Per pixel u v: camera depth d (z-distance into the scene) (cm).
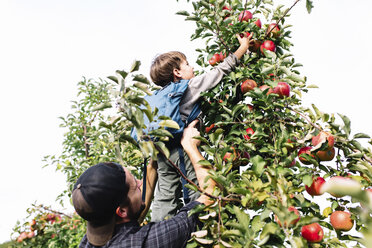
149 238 154
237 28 259
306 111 228
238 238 153
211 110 237
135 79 164
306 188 204
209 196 168
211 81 225
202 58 292
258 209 176
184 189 197
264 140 233
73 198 154
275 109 233
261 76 246
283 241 152
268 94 225
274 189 161
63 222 551
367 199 46
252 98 249
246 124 235
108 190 150
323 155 204
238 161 216
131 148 312
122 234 156
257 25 271
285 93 236
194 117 217
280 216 144
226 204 175
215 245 159
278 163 206
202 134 225
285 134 215
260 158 177
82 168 449
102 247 154
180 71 240
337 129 203
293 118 223
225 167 184
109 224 155
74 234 553
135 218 169
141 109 164
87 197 148
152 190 217
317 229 179
